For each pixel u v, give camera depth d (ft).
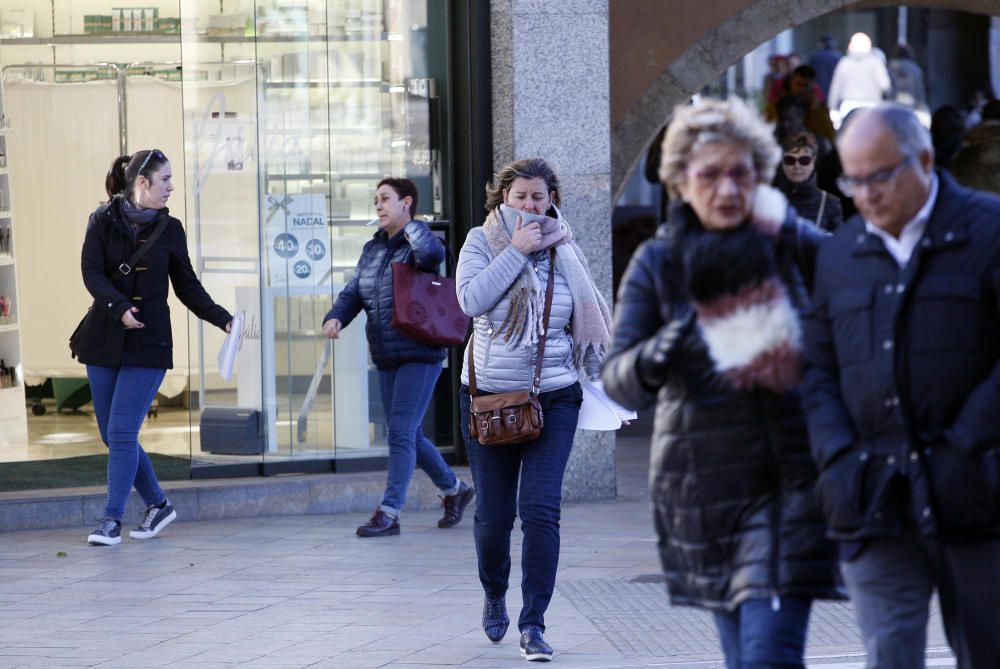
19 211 114.83
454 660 59.77
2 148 108.37
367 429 100.99
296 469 99.91
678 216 39.88
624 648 61.26
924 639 39.68
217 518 92.53
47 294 114.62
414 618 67.15
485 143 97.50
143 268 84.79
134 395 84.79
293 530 88.94
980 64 166.40
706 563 39.29
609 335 60.75
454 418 100.48
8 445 104.94
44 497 90.27
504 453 60.44
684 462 39.37
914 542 38.96
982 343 38.09
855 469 38.55
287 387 99.86
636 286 40.78
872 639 39.73
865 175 38.34
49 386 113.60
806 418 39.19
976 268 38.06
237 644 62.95
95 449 104.53
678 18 112.16
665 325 40.29
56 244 114.83
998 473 38.04
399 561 79.77
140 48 115.24
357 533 86.38
